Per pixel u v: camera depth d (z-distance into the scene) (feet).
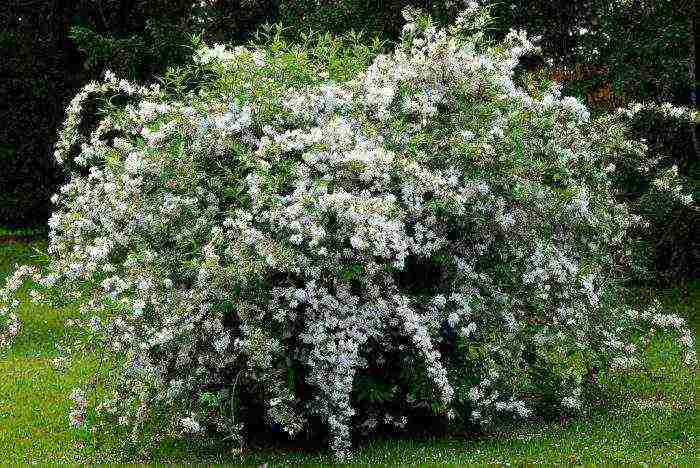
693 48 39.75
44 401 24.71
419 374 20.16
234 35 52.95
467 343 20.54
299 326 20.01
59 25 55.36
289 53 23.26
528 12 40.55
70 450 20.47
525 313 22.40
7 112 55.21
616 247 29.35
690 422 21.66
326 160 19.92
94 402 24.20
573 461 18.49
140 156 20.66
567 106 22.54
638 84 38.04
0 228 59.72
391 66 22.95
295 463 19.26
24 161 55.62
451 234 21.88
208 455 20.31
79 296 21.03
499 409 20.79
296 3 46.96
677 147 42.34
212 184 20.92
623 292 26.68
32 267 22.84
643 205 31.78
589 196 23.72
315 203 18.61
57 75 55.11
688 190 38.04
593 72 40.47
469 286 21.31
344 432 19.24
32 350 31.68
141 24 54.90
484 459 18.92
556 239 23.03
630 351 24.72
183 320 19.22
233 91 22.30
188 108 21.91
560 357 21.81
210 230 20.45
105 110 24.61
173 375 20.12
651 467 17.84
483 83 21.94
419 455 19.52
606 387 24.81
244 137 21.12
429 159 21.22
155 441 20.81
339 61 24.73
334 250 19.17
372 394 20.11
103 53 49.62
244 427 21.16
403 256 18.83
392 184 20.51
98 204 21.02
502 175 21.29
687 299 39.29
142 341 19.43
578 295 22.39
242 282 18.81
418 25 24.16
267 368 19.58
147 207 20.58
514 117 21.84
